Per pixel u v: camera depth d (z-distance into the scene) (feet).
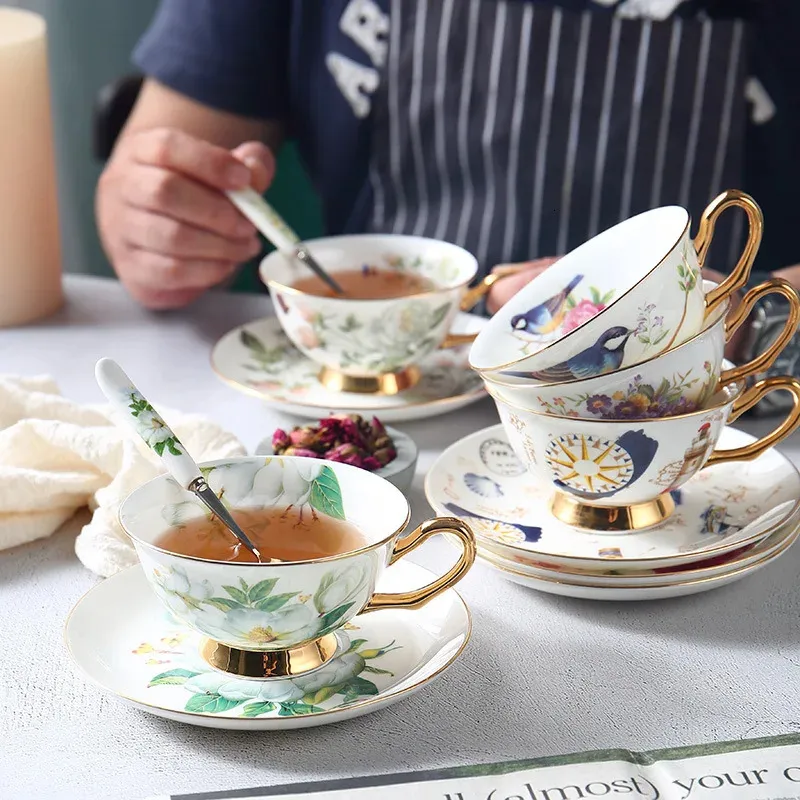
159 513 1.95
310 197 6.39
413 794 1.68
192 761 1.78
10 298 3.92
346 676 1.91
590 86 4.37
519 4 4.33
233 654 1.91
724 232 4.56
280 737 1.84
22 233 3.88
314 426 2.68
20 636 2.15
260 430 3.08
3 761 1.78
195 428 2.70
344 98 4.75
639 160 4.42
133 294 4.14
